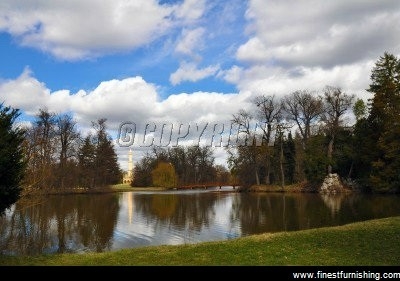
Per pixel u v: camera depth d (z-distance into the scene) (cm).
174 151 13212
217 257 1666
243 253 1719
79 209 4969
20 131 1931
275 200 5916
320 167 7475
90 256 1761
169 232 3212
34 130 5350
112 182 10056
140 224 3653
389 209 4188
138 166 12712
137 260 1658
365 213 3941
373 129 6606
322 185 7225
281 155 8200
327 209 4412
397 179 6116
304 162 7862
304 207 4725
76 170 8594
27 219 3975
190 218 4034
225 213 4406
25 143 3338
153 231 3266
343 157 7325
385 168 6184
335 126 7438
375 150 6462
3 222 3653
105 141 9731
